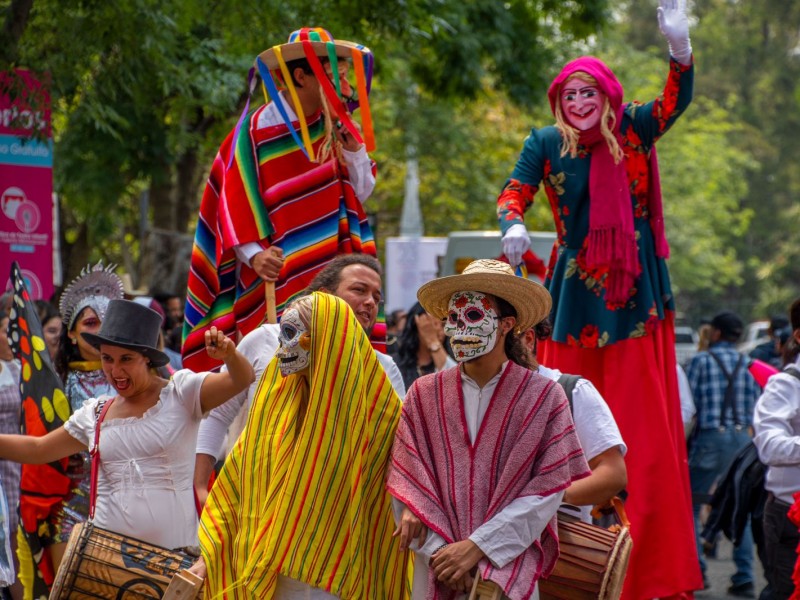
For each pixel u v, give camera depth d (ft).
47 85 61.00
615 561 26.61
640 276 35.76
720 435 59.77
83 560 28.48
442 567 24.72
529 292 25.68
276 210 35.22
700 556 56.29
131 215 141.18
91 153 92.32
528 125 161.07
